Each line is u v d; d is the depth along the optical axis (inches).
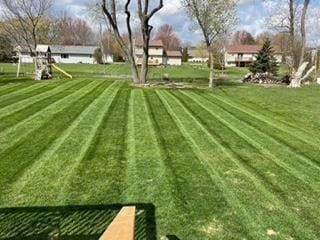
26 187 240.7
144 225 196.7
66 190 237.8
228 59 3887.8
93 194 232.8
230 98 747.4
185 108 585.3
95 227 193.9
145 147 343.0
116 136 381.1
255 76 1396.4
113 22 1010.1
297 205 226.8
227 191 244.2
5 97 653.9
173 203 223.6
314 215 214.2
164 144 355.9
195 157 317.1
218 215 210.1
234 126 454.6
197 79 1406.3
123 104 601.3
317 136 412.8
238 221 203.8
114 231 122.8
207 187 250.1
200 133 408.8
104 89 826.2
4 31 1951.3
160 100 668.7
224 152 335.6
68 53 3659.0
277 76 1635.1
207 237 186.7
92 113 508.1
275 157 325.1
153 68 2615.7
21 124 424.5
